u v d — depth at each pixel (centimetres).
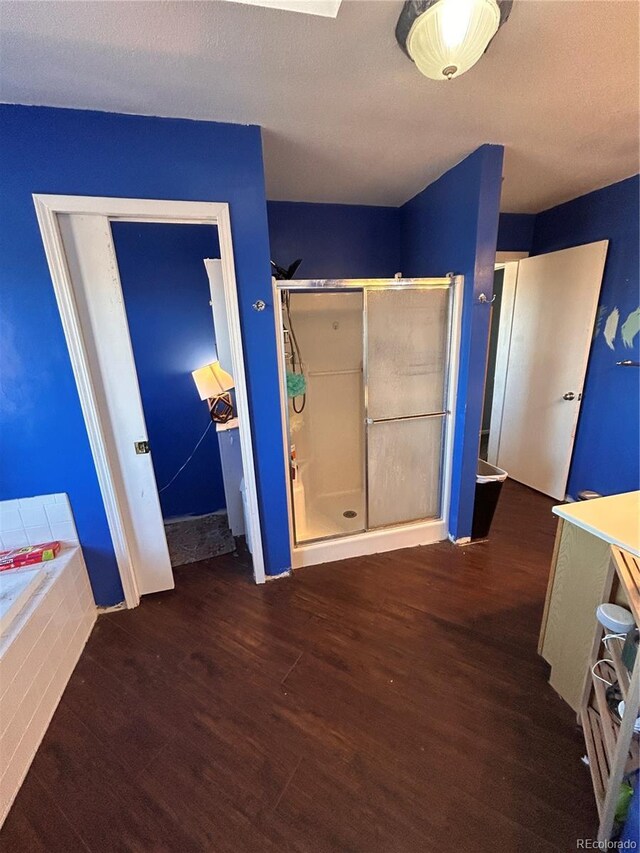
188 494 316
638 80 143
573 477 314
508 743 137
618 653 122
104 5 100
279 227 285
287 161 213
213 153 169
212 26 109
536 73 138
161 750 138
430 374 240
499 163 200
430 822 116
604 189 266
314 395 292
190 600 216
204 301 283
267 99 149
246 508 226
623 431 272
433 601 209
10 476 179
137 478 203
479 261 213
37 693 145
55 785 129
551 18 112
